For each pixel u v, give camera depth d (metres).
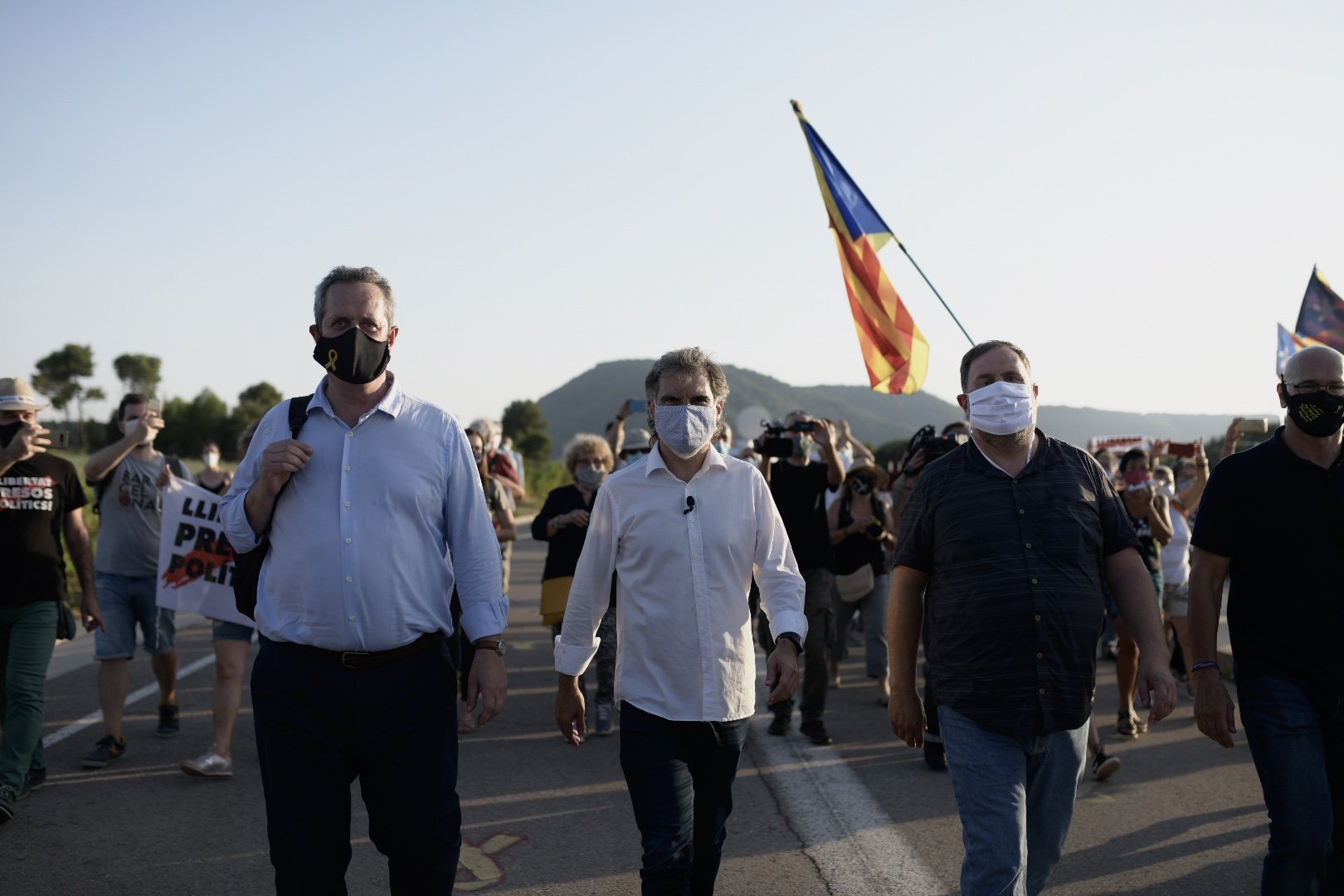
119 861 4.73
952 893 4.44
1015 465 3.54
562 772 6.29
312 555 3.21
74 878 4.53
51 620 5.46
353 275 3.35
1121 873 4.64
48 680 8.58
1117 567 3.49
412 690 3.26
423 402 3.46
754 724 7.50
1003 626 3.30
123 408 6.55
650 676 3.58
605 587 3.79
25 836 5.03
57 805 5.50
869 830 5.22
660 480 3.68
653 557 3.61
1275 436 3.75
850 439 11.02
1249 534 3.68
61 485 5.72
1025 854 3.22
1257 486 3.67
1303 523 3.60
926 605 3.62
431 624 3.33
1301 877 3.46
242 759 6.38
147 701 7.92
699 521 3.63
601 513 3.73
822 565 6.95
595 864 4.77
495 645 3.36
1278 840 3.49
